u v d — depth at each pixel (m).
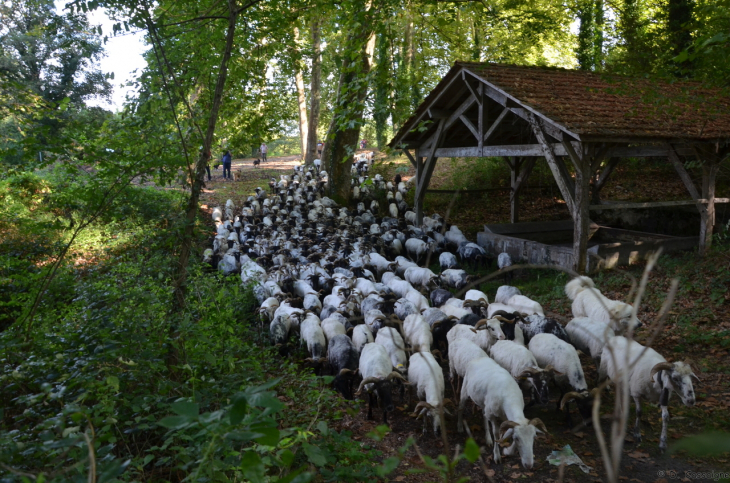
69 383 5.02
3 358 5.65
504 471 6.31
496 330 8.42
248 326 11.48
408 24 16.75
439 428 7.17
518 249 15.62
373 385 7.59
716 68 8.26
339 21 11.27
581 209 12.33
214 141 9.33
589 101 13.60
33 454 3.84
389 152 11.27
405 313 10.41
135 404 4.77
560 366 7.39
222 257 17.30
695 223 16.34
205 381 6.05
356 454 5.43
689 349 9.00
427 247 16.66
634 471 6.09
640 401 6.81
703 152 13.02
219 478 3.44
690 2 17.36
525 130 17.70
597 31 24.41
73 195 7.27
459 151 16.02
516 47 22.27
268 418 2.38
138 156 7.11
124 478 3.83
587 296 9.72
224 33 9.30
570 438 6.96
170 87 7.77
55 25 7.27
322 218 21.84
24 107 7.28
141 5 7.08
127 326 6.29
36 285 8.31
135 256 12.52
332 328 9.89
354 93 10.80
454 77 14.84
